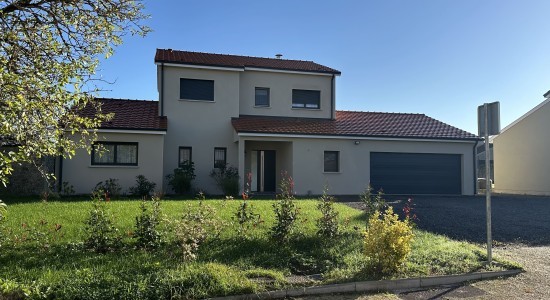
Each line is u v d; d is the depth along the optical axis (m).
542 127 22.92
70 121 7.37
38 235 7.57
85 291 5.31
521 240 9.64
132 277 5.77
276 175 21.16
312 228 9.03
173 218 9.14
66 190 16.55
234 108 20.38
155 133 17.75
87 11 7.47
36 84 6.36
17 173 16.11
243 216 8.46
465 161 21.36
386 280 6.37
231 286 5.78
